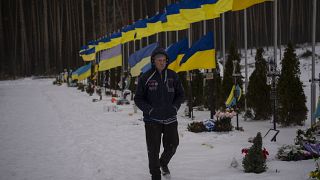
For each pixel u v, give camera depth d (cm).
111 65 2194
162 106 543
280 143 799
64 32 6016
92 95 2534
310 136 746
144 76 548
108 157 757
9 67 5831
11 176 657
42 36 5994
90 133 1073
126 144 882
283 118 1026
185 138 905
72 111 1659
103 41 2372
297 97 1019
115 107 1608
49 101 2191
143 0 4597
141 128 1119
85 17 6016
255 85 1164
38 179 630
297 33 4538
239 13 4562
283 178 546
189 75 1291
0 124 1326
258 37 4659
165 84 545
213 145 812
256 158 584
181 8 1230
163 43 3244
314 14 926
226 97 1362
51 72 5691
